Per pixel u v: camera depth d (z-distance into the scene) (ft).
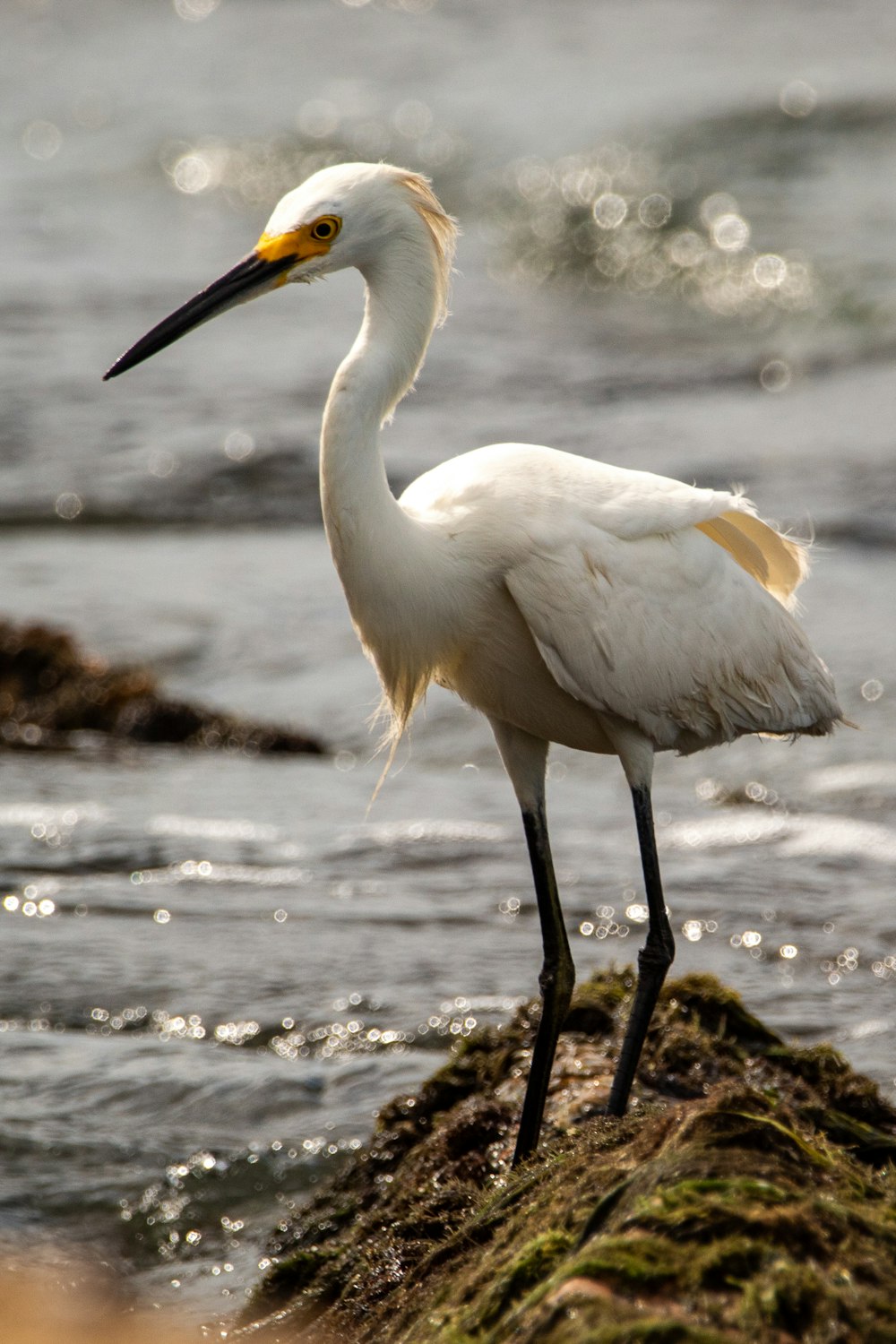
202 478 72.64
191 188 118.83
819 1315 11.93
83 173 123.54
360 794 45.37
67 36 164.35
